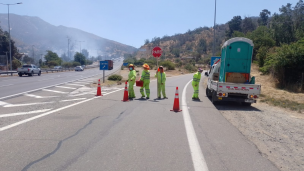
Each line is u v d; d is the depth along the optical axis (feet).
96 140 21.08
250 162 17.29
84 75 141.38
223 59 44.27
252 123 29.99
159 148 19.45
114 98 45.42
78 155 17.67
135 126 26.00
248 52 42.88
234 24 298.35
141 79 45.21
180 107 38.29
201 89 71.92
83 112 32.27
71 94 51.57
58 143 20.06
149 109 35.58
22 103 38.99
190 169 15.74
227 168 16.11
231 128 26.35
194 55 375.86
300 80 67.26
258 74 99.76
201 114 33.37
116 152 18.42
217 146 20.38
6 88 63.05
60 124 25.94
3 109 33.65
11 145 19.35
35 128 24.21
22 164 15.97
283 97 54.39
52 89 62.64
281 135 24.95
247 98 40.37
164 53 429.38
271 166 16.76
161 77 46.68
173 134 23.41
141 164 16.34
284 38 160.04
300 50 68.90
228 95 41.22
